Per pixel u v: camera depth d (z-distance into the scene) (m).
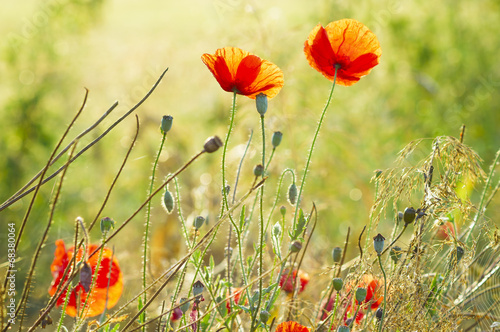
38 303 1.80
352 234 2.12
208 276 1.45
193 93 2.56
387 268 1.52
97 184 2.40
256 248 1.48
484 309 1.58
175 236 1.95
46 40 2.60
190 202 2.12
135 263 1.88
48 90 2.52
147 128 2.53
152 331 1.60
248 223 1.52
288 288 1.53
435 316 1.49
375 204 1.48
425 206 1.46
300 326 1.44
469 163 1.47
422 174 1.47
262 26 2.28
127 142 2.51
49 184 2.27
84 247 1.38
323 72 1.49
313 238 1.91
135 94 2.54
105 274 1.50
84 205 2.31
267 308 1.44
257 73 1.43
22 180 2.32
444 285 1.47
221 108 2.49
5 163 2.33
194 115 2.54
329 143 2.38
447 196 1.46
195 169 2.29
